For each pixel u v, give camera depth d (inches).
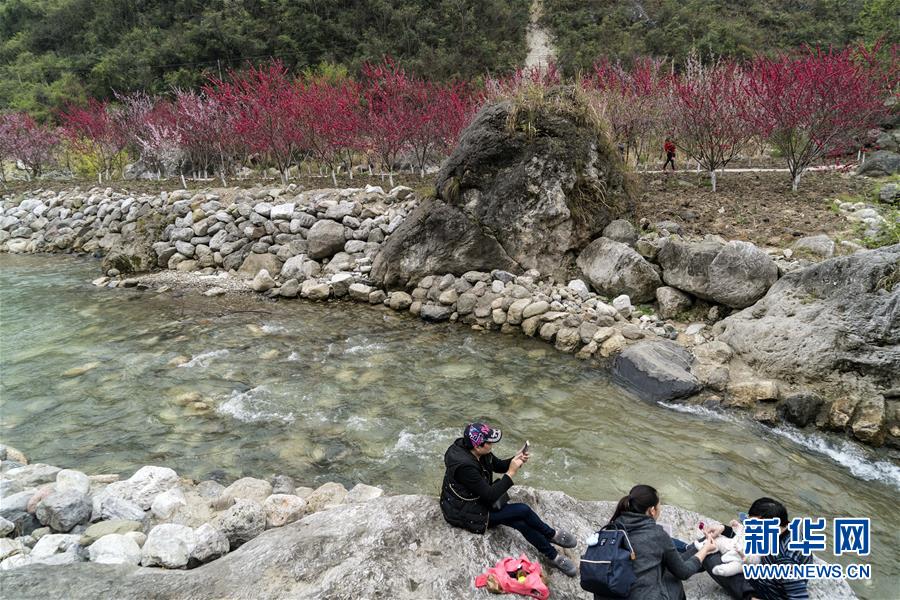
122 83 1593.3
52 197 706.2
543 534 131.5
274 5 1825.8
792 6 2065.7
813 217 401.1
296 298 430.3
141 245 525.7
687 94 482.9
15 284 481.1
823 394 247.6
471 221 398.9
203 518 179.2
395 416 255.8
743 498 198.4
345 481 209.2
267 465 219.6
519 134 398.9
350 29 1800.0
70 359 319.9
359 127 599.2
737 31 1806.1
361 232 464.4
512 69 1750.7
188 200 551.2
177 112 725.3
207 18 1731.1
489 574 121.3
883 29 1243.2
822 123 434.3
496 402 268.2
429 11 1955.0
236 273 485.7
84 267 541.6
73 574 131.3
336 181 618.2
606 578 110.5
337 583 118.0
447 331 359.6
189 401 269.3
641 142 629.9
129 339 349.1
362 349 330.6
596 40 1937.7
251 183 654.5
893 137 615.8
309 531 140.5
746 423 245.9
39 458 226.2
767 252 347.3
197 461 222.1
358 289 418.0
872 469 215.0
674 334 314.7
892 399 237.3
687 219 416.8
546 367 304.2
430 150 642.8
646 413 256.7
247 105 665.0
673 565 115.9
